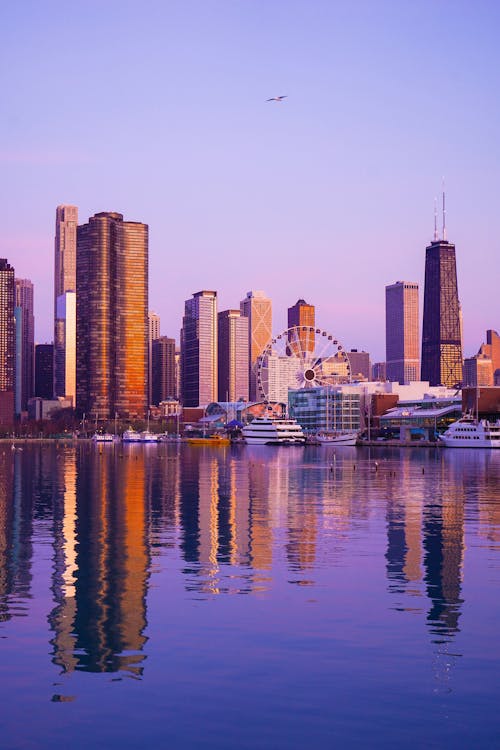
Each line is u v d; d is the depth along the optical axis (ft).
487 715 97.04
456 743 90.02
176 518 274.36
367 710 98.43
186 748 89.20
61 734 92.43
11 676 110.01
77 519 271.28
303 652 119.03
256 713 97.60
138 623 134.82
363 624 133.39
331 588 160.15
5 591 158.92
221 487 416.87
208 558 193.67
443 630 129.90
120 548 208.85
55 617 139.23
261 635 127.34
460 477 497.05
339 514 286.25
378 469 593.01
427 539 223.71
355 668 112.47
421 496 361.10
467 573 174.70
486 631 129.49
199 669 112.27
